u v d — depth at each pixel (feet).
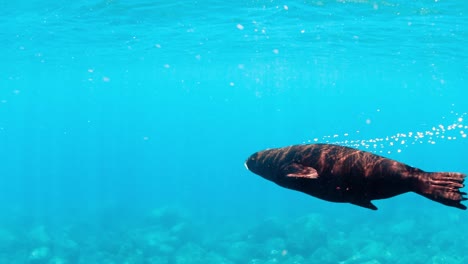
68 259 78.38
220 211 139.13
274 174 10.00
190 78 200.85
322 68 149.89
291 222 90.33
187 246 80.18
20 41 88.63
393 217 107.14
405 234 88.84
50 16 65.36
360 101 413.39
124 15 65.92
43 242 85.35
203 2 58.49
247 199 167.02
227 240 91.50
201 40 91.56
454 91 215.72
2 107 401.08
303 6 60.08
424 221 99.76
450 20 64.85
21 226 112.47
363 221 106.52
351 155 9.09
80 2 57.00
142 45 97.81
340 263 68.49
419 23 68.23
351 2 57.26
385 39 84.74
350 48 99.55
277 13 64.75
